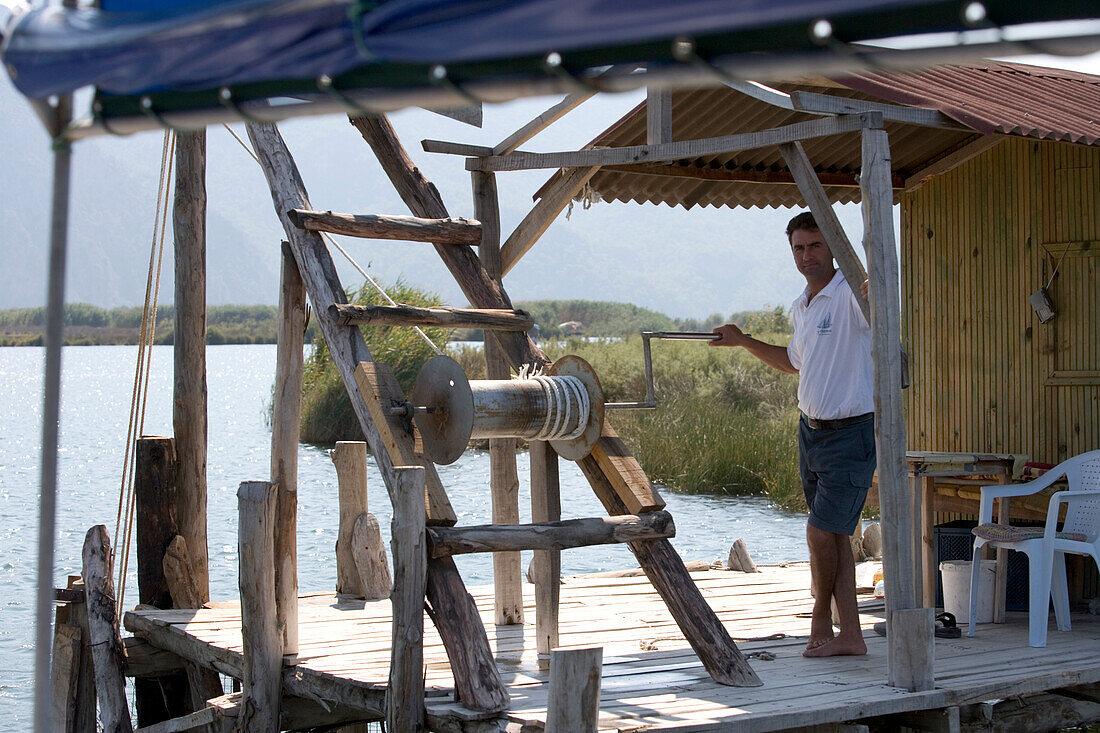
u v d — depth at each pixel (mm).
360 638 6230
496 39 2518
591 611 6973
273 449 5746
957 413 7926
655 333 5852
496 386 5090
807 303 5809
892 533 4938
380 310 5391
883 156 4914
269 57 2875
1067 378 7293
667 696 4848
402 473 4684
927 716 4953
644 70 2568
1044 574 5992
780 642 6078
